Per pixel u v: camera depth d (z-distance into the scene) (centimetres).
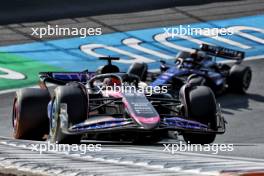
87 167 1355
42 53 7131
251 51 7406
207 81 5538
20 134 3164
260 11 8775
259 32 8056
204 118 2914
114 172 1246
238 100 5694
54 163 1438
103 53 7212
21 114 3123
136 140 2759
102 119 2730
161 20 8406
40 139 3216
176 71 5294
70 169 1275
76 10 8631
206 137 2958
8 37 7600
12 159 1506
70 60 6956
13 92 5850
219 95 5850
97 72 3450
